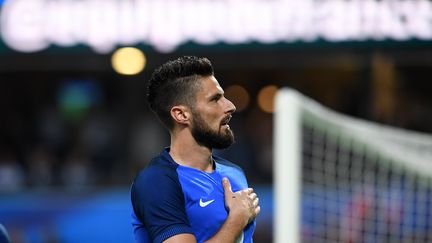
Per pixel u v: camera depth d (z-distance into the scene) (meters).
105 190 32.62
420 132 33.31
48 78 34.53
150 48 31.33
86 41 31.38
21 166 34.06
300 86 34.19
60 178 33.84
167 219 11.78
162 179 12.01
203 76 12.45
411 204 23.36
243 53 33.06
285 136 18.56
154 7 31.30
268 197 32.59
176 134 12.51
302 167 26.25
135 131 33.75
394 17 31.12
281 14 31.17
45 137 34.38
